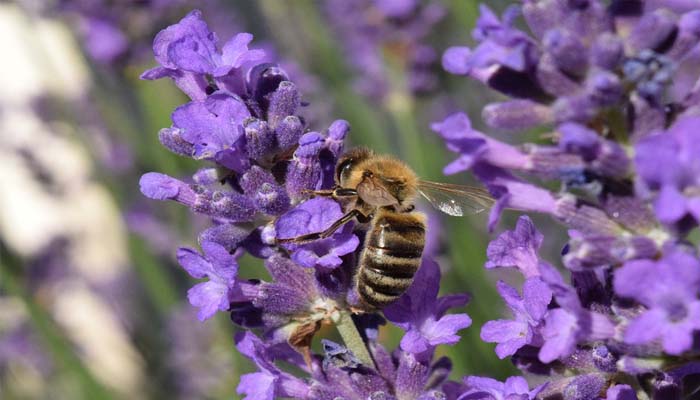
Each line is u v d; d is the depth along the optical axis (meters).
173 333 0.27
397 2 0.26
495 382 0.17
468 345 0.23
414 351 0.17
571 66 0.16
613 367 0.17
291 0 0.28
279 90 0.17
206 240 0.17
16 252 0.25
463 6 0.24
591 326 0.16
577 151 0.16
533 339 0.17
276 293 0.17
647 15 0.16
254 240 0.17
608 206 0.16
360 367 0.17
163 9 0.24
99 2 0.24
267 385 0.17
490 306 0.24
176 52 0.17
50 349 0.25
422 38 0.26
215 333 0.27
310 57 0.28
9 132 0.32
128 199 0.28
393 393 0.17
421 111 0.27
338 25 0.28
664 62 0.16
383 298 0.17
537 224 0.24
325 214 0.17
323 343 0.17
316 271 0.17
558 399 0.17
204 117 0.17
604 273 0.17
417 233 0.18
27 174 0.32
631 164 0.16
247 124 0.17
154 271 0.27
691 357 0.16
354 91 0.27
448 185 0.19
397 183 0.19
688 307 0.16
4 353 0.29
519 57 0.16
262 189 0.17
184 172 0.24
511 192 0.16
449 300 0.18
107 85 0.27
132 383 0.30
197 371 0.27
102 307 0.31
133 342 0.30
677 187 0.15
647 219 0.16
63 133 0.29
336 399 0.17
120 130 0.27
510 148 0.16
